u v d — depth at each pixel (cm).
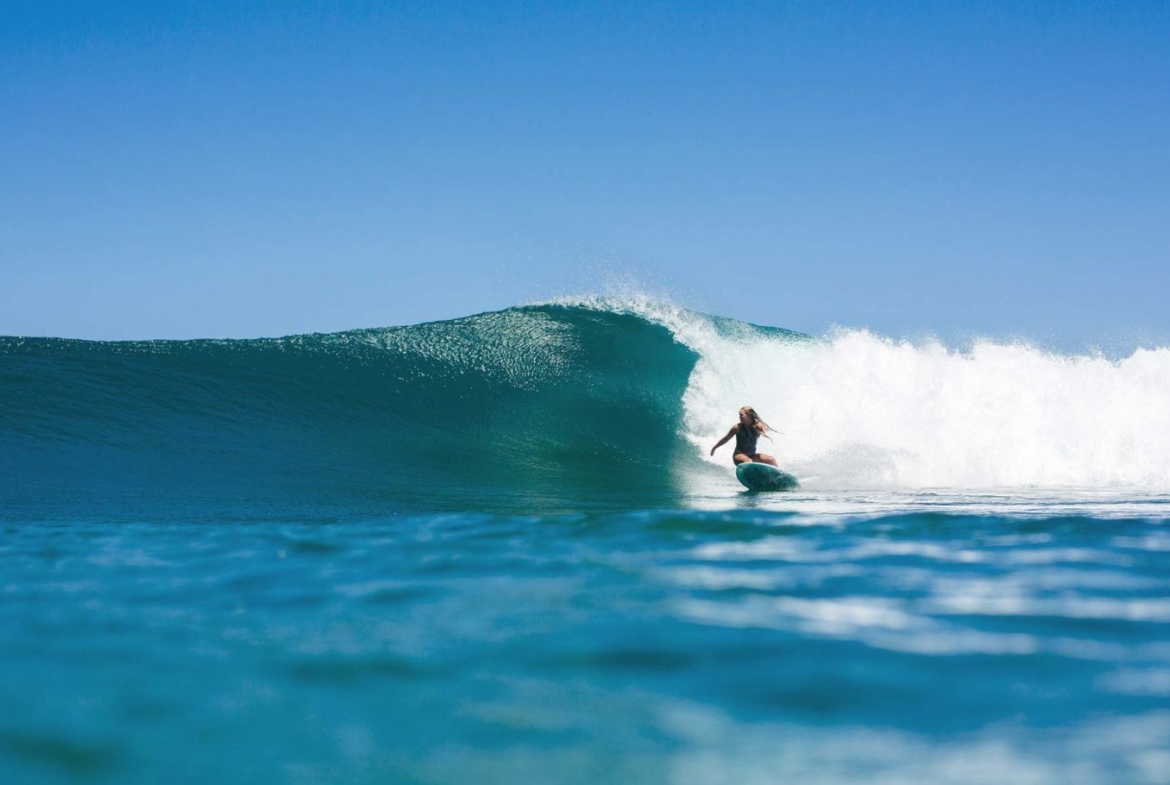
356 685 368
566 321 2052
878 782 277
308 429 1524
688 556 662
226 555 690
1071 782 274
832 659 397
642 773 285
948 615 476
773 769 287
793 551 680
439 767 291
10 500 1055
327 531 831
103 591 555
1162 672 377
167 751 304
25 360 1612
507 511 1001
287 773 288
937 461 1545
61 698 355
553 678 374
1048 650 410
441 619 471
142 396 1551
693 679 372
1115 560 642
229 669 390
